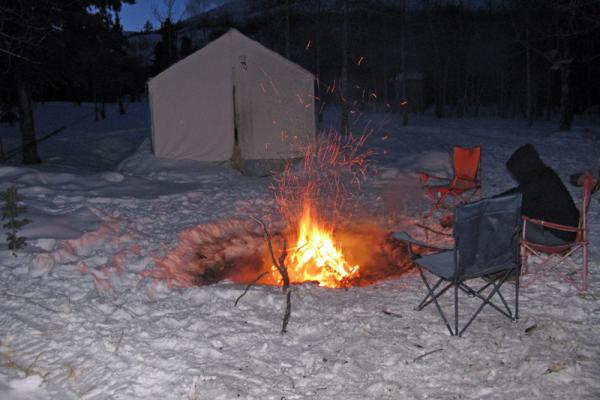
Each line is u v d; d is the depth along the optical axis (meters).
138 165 12.98
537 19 28.42
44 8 12.90
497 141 21.67
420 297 4.73
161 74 13.16
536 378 3.32
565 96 24.36
